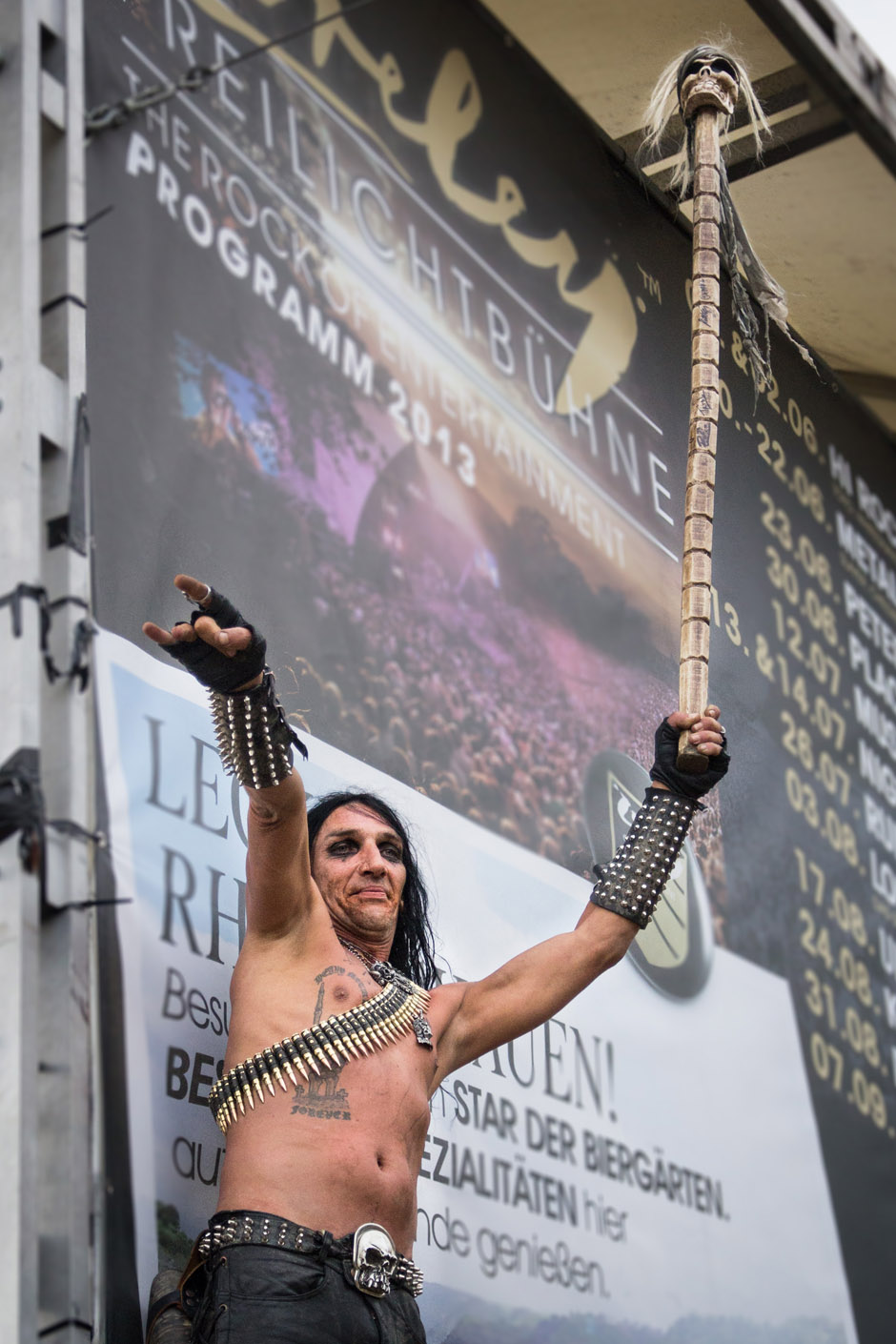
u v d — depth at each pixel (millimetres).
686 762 3312
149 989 3428
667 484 4086
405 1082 2953
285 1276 2668
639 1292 4836
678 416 4082
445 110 6285
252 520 5012
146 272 4836
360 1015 2961
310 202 5641
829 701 6324
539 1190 4645
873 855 6527
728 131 3957
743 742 4043
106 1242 3066
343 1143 2816
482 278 6203
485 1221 4414
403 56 6180
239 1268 2688
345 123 5887
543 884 4637
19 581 2592
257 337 5266
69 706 2641
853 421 6363
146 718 3756
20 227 2807
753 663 4176
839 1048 6082
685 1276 5020
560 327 6086
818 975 6086
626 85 4594
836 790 6336
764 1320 5215
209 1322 2678
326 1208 2756
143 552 4480
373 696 5277
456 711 5566
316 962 3027
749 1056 5637
